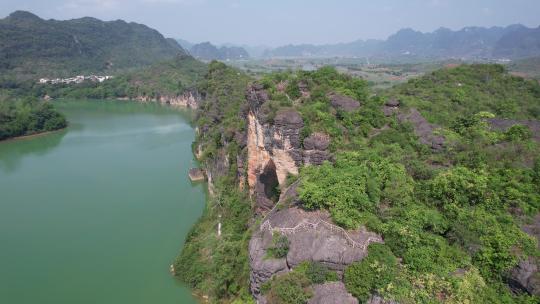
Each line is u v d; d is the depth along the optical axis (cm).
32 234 6344
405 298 2605
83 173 9412
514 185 3456
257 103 4891
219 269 4381
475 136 4641
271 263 2936
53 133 13788
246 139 5966
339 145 4291
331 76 5612
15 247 5944
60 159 10619
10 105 14738
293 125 4297
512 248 2894
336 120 4678
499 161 3972
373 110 5000
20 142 12650
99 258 5594
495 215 3225
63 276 5178
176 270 5131
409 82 7219
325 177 3506
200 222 6209
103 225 6631
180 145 11900
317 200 3164
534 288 2659
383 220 3134
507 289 2792
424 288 2673
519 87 6544
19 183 8775
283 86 5334
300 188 3381
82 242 6069
